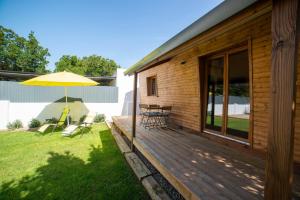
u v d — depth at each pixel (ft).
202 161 9.28
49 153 15.20
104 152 15.49
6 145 17.48
